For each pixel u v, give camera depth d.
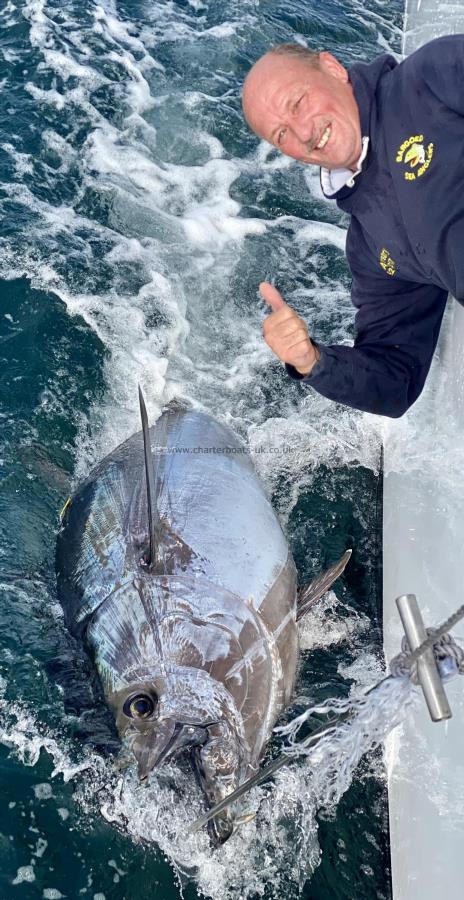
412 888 2.66
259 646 2.88
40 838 2.95
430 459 3.35
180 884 2.89
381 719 2.30
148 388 4.24
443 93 2.39
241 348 4.46
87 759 3.08
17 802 3.01
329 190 2.68
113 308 4.55
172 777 2.72
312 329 4.51
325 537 3.78
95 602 3.01
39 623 3.39
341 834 2.99
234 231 4.99
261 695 2.85
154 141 5.39
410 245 2.61
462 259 2.48
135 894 2.86
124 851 2.93
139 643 2.82
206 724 2.67
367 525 3.82
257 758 2.83
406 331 2.90
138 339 4.43
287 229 5.03
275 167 5.34
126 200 5.07
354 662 3.39
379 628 3.50
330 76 2.57
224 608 2.87
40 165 5.20
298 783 3.06
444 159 2.43
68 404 4.15
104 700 2.87
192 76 5.75
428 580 3.07
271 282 4.76
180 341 4.46
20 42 5.86
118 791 3.00
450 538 3.01
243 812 2.77
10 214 4.93
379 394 2.86
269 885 2.90
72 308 4.52
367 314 2.93
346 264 4.86
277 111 2.57
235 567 2.98
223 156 5.37
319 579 3.28
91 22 6.02
